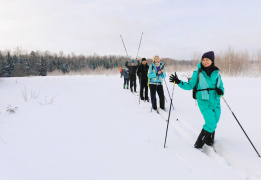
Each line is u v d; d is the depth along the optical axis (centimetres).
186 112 535
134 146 317
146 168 251
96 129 387
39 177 223
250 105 561
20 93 772
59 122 420
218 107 322
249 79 1109
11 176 224
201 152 304
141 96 736
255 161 274
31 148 296
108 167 251
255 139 344
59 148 299
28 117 448
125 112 525
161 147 318
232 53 1454
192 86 330
